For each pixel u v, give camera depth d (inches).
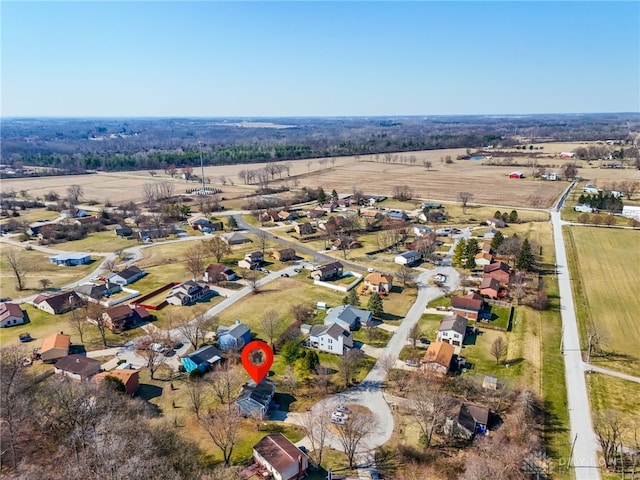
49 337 3267.7
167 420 2470.5
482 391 2726.4
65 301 3956.7
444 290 4286.4
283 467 2034.9
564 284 4362.7
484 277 4409.5
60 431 2261.3
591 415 2511.1
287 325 3599.9
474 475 1966.0
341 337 3169.3
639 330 3476.9
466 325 3474.4
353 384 2837.1
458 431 2346.2
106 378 2632.9
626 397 2662.4
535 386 2773.1
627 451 2213.3
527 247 4675.2
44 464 2021.4
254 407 2503.7
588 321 3617.1
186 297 4035.4
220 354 3120.1
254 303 4037.9
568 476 2081.7
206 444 2297.0
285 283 4520.2
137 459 1811.0
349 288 4360.2
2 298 4156.0
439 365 2903.5
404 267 4726.9
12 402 2241.6
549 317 3700.8
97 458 1876.2
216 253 5187.0
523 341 3304.6
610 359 3085.6
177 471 1952.5
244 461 2171.5
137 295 4244.6
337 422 2454.5
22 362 2842.0
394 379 2883.9
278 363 3090.6
